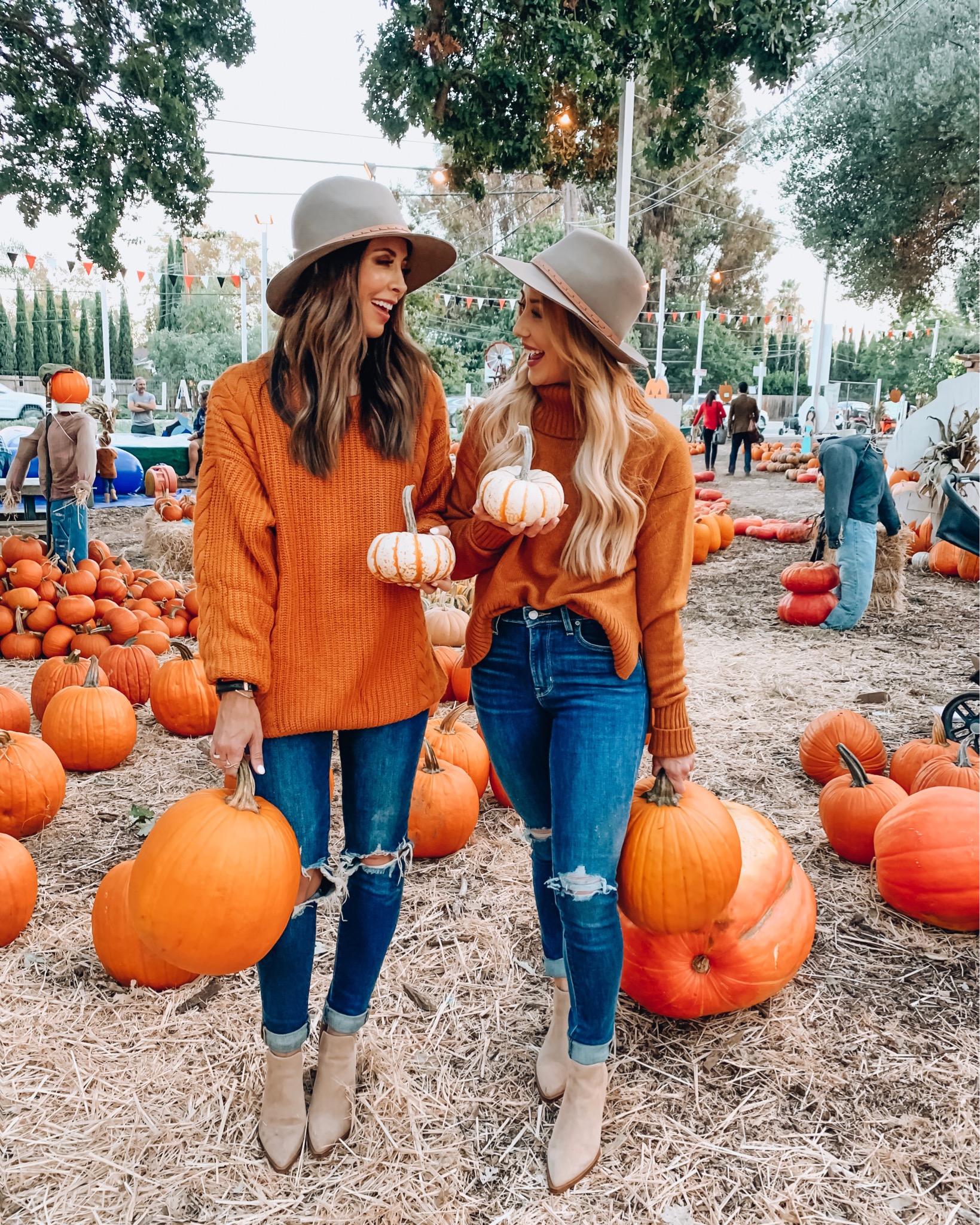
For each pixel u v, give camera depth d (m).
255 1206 1.82
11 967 2.59
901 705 5.06
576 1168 1.88
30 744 3.40
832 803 3.28
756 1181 1.90
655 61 8.40
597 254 1.81
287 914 1.75
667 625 1.91
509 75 8.89
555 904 2.00
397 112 9.53
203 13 10.04
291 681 1.79
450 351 27.30
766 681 5.56
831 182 15.00
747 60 8.12
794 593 7.21
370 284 1.73
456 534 1.99
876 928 2.87
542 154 10.35
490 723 1.98
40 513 9.94
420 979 2.58
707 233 40.38
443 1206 1.83
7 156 10.15
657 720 1.96
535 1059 2.26
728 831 1.99
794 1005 2.48
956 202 14.08
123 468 14.24
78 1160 1.92
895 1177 1.92
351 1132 2.01
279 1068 1.93
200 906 1.64
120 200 10.70
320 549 1.77
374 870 1.94
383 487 1.82
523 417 1.95
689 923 1.96
